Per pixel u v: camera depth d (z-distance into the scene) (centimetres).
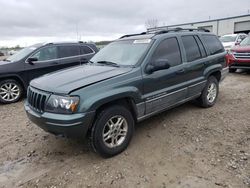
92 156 372
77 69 425
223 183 295
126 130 377
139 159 357
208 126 464
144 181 307
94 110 327
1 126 514
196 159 350
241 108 562
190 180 304
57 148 404
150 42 429
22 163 363
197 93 520
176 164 340
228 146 384
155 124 478
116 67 409
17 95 712
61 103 321
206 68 529
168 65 394
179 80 459
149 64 404
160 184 300
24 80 715
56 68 767
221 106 579
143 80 389
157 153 372
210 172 318
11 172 341
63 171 337
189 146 389
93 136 340
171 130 450
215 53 567
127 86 366
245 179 301
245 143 392
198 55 513
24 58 715
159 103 425
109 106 354
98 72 384
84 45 832
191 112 539
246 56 959
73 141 425
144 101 395
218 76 589
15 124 523
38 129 487
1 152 398
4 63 697
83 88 328
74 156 375
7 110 632
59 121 317
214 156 356
